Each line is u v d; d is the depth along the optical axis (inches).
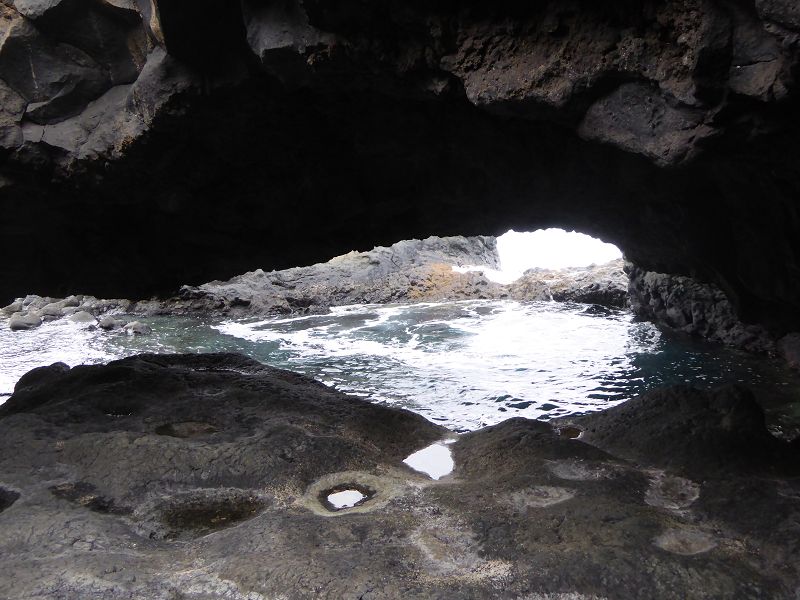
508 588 104.1
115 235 354.6
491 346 652.1
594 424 174.6
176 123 272.7
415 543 118.2
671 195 276.1
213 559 114.4
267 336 742.5
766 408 425.4
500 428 176.2
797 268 253.0
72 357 666.2
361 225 357.4
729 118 149.8
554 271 996.6
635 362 561.0
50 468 152.2
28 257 355.6
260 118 279.4
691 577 104.5
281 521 125.6
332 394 208.1
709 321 607.8
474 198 322.0
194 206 329.1
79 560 112.1
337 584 104.7
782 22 120.2
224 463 150.2
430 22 190.4
